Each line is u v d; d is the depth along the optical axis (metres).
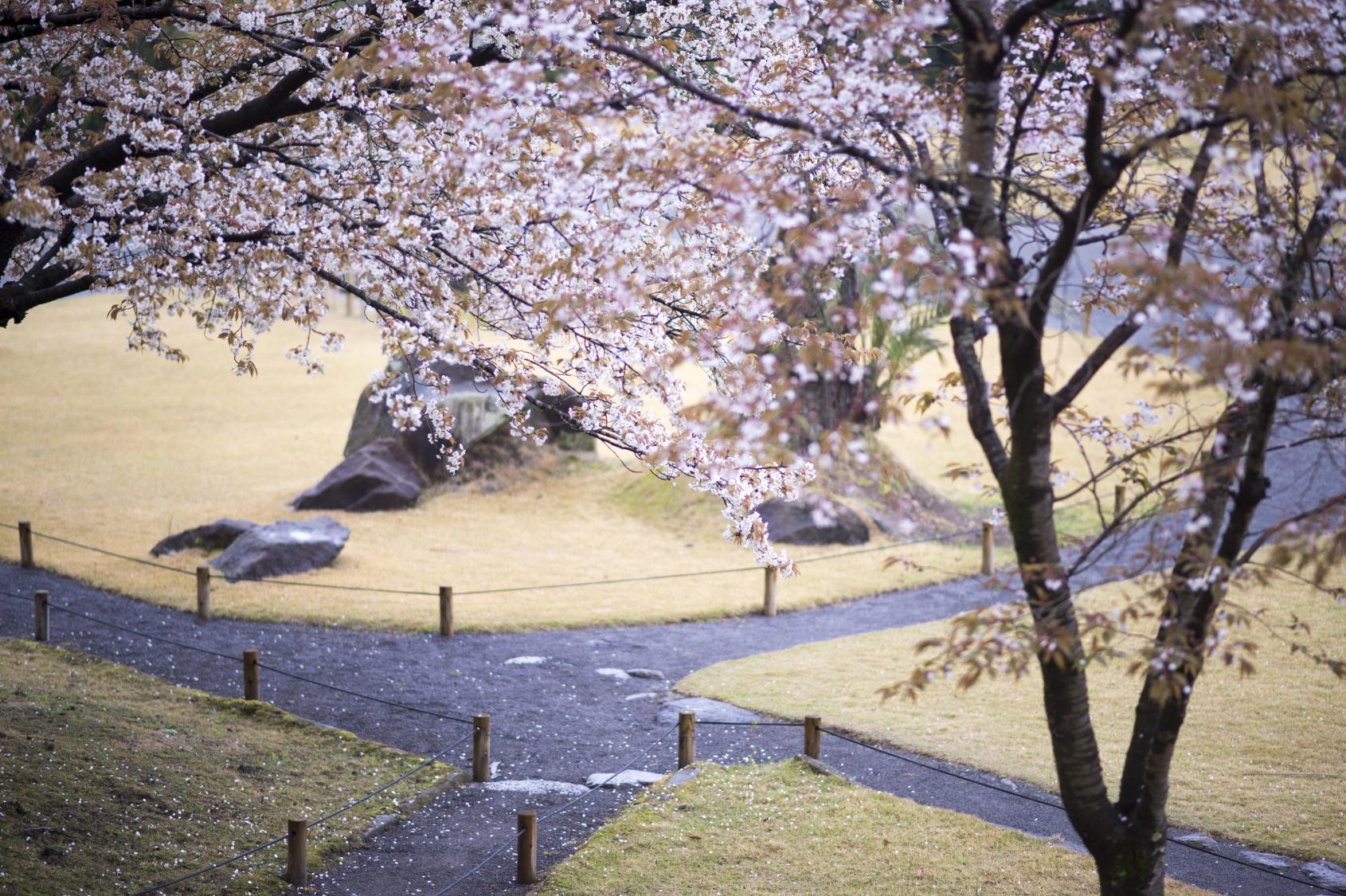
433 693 13.71
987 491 6.55
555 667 14.85
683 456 8.89
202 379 35.28
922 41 7.36
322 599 17.22
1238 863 8.44
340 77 7.51
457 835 9.69
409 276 9.04
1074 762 6.11
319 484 23.03
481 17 7.66
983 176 5.75
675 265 8.55
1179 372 5.91
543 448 25.61
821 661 14.82
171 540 19.41
